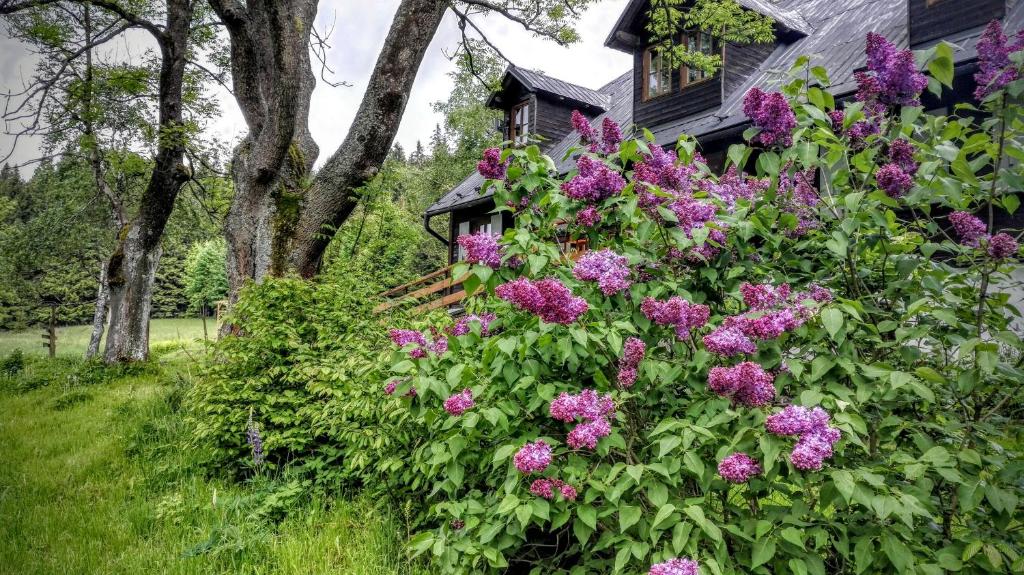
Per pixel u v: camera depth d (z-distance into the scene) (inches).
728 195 112.9
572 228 113.7
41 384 414.3
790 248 103.8
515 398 105.1
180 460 199.0
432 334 119.1
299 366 188.4
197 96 478.6
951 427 81.7
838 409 77.6
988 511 80.3
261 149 305.9
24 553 136.3
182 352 634.2
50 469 204.7
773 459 70.2
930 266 98.5
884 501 66.1
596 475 89.0
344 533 138.9
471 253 100.6
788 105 94.9
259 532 138.9
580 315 90.2
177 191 482.9
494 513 93.5
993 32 91.1
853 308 79.4
